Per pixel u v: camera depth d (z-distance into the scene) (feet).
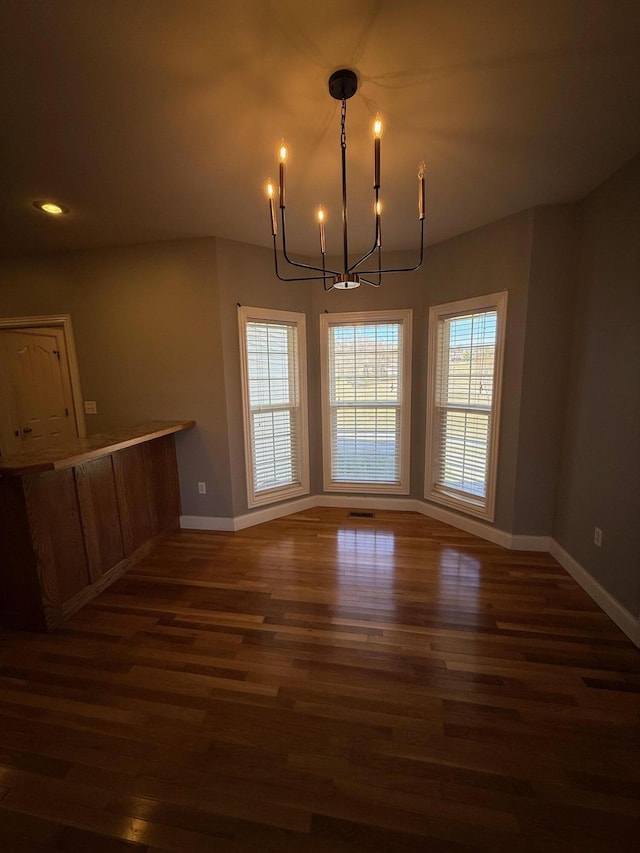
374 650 6.16
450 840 3.66
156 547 10.00
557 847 3.59
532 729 4.76
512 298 8.84
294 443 12.25
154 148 5.94
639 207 6.29
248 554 9.55
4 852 3.63
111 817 3.90
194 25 3.83
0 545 6.57
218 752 4.54
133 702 5.27
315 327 11.85
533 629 6.61
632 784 4.12
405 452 11.94
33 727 4.91
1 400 11.38
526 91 4.83
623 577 6.63
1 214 8.17
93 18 3.73
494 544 9.85
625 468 6.63
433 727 4.81
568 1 3.63
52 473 6.89
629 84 4.69
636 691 5.32
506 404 9.28
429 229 9.50
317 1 3.59
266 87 4.68
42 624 6.70
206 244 9.80
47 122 5.26
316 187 7.26
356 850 3.59
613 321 6.98
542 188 7.47
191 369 10.43
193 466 10.93
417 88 4.74
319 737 4.71
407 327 11.23
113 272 10.41
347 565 8.91
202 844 3.66
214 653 6.17
